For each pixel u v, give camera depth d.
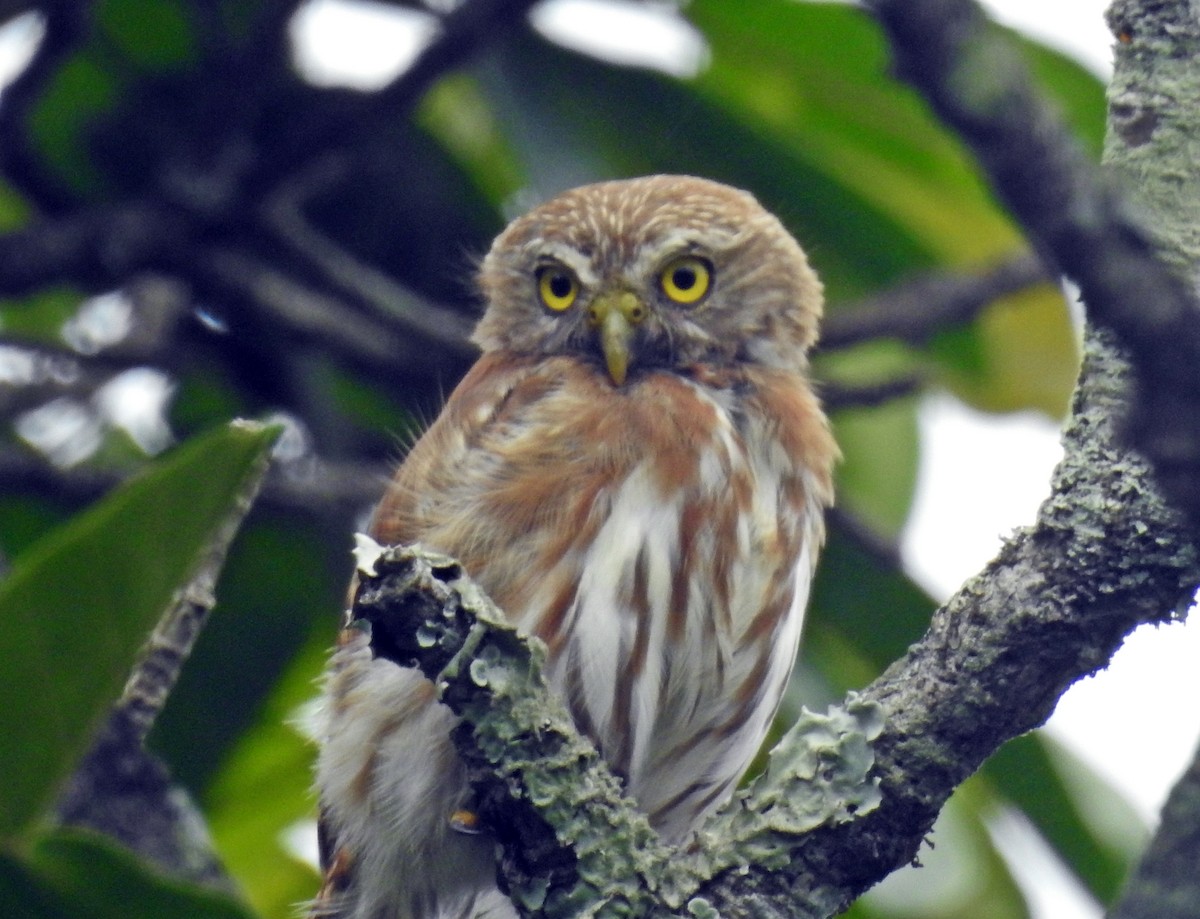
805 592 9.34
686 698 8.91
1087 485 5.57
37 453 11.19
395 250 12.48
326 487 10.49
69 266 10.70
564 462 8.96
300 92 11.95
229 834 10.77
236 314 11.66
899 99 11.27
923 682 5.86
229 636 11.10
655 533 8.84
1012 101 3.53
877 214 11.78
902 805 5.85
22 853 5.33
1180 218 5.26
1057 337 11.54
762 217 10.52
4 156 11.47
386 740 8.82
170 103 11.91
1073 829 10.05
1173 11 5.57
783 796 5.96
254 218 10.96
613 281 10.06
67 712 5.54
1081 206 3.64
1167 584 5.47
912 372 10.59
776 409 9.67
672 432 9.05
